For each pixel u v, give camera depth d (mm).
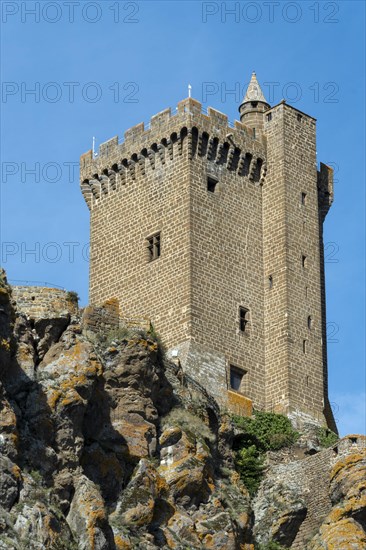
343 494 99250
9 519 79688
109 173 114062
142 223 110812
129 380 93812
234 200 111000
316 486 101000
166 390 96688
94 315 96500
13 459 82188
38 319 89625
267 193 112875
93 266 112875
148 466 91000
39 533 79750
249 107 115188
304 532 100312
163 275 108062
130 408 93250
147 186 111312
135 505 89062
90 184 115125
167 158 110562
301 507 100562
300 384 108062
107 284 111562
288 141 113750
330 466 100750
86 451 88938
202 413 99375
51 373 88062
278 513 100438
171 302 106875
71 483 85000
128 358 94188
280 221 111562
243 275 109625
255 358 108250
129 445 91938
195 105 110312
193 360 104250
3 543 77938
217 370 105250
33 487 82000
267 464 103750
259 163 113375
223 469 99750
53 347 89375
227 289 108250
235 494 98312
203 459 95000
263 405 107500
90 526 82875
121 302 110125
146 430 93188
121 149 113500
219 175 110688
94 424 90438
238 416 104875
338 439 107000
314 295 111250
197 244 107625
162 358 97438
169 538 90062
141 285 109250
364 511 98312
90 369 88875
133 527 88125
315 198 114062
